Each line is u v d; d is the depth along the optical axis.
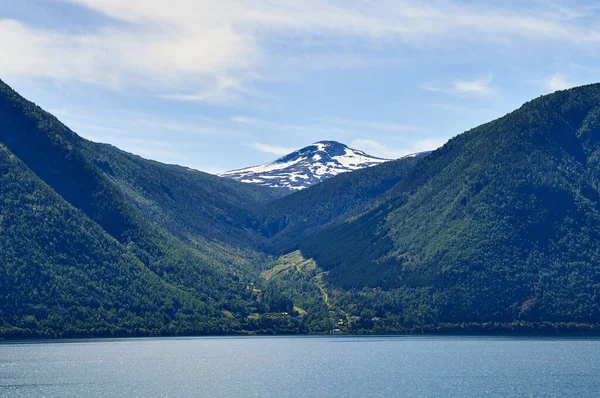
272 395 198.12
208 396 196.00
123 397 192.62
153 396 195.00
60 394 195.88
